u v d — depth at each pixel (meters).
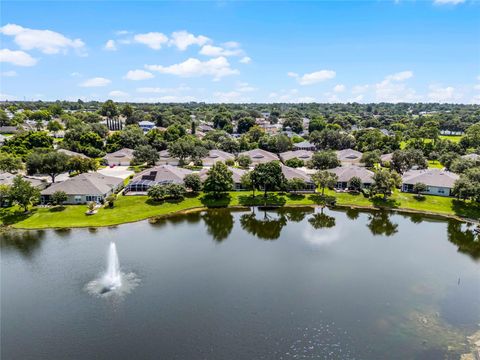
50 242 62.94
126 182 104.31
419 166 115.94
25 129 199.75
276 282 48.53
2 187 77.38
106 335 37.19
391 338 36.88
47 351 34.88
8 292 45.88
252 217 79.94
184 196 91.81
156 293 45.38
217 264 54.22
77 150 144.00
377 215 81.94
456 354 34.66
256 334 37.31
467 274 51.69
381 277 50.38
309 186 98.06
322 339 36.59
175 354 34.31
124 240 64.38
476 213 80.38
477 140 158.50
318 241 64.94
